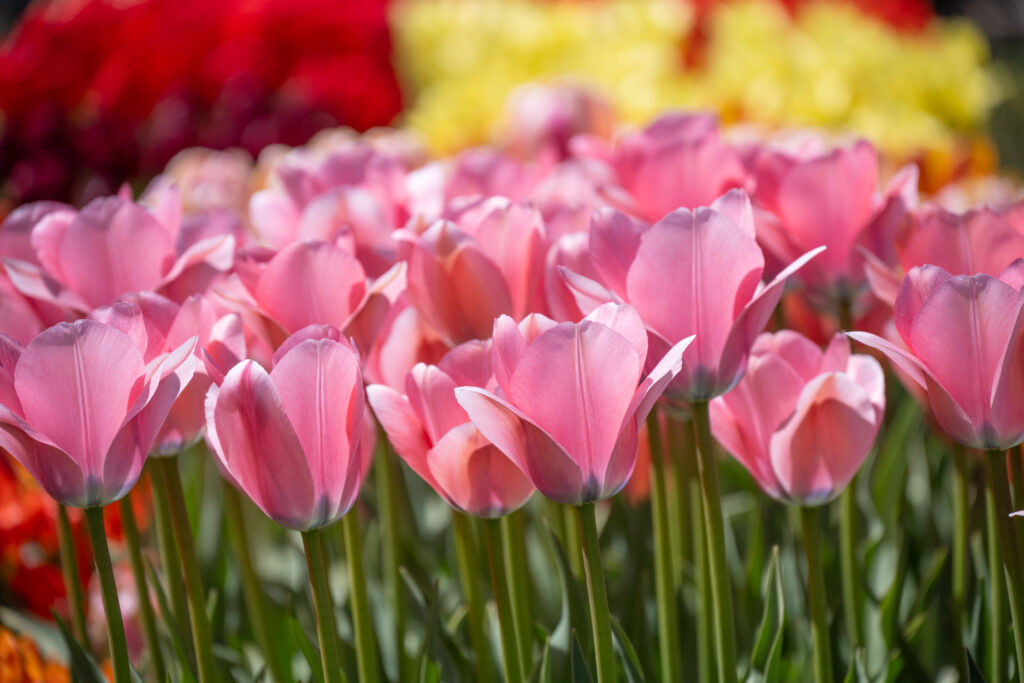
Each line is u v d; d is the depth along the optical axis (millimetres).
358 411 1141
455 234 1201
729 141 1440
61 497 1143
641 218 1299
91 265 1235
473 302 1208
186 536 1226
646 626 1301
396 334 1212
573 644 1195
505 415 1124
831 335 1429
